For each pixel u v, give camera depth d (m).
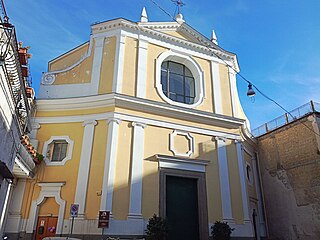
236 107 18.05
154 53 16.77
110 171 12.88
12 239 12.10
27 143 11.12
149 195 13.34
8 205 12.37
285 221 16.78
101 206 12.28
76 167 13.47
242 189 15.74
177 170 14.45
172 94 17.08
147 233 12.18
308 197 15.80
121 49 15.79
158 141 14.60
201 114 15.99
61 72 16.05
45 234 12.43
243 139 18.02
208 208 14.46
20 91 7.89
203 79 17.67
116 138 13.63
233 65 19.45
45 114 14.77
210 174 15.27
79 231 12.05
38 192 13.12
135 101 14.49
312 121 16.31
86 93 15.07
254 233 16.45
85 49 17.53
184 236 13.80
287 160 17.41
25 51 7.21
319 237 14.91
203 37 18.64
